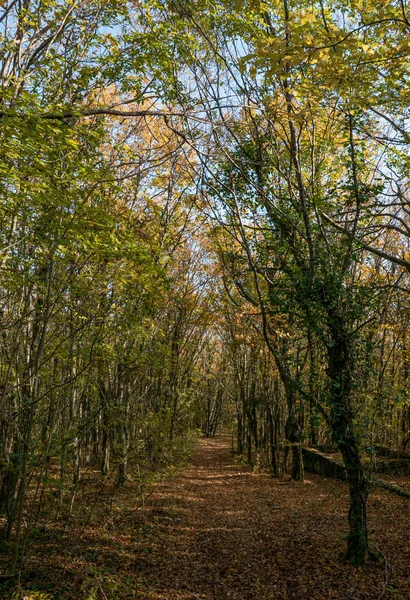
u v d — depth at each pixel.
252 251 11.26
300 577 7.45
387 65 5.55
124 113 7.04
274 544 9.33
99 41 7.25
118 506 11.29
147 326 11.93
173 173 11.93
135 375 11.36
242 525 11.16
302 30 4.82
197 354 23.55
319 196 9.76
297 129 9.70
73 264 7.25
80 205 5.62
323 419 8.27
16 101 4.81
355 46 5.10
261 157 9.34
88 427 9.18
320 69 5.37
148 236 9.63
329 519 10.84
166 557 8.90
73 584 6.97
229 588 7.39
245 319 16.28
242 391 23.00
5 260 6.02
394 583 6.84
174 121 10.81
